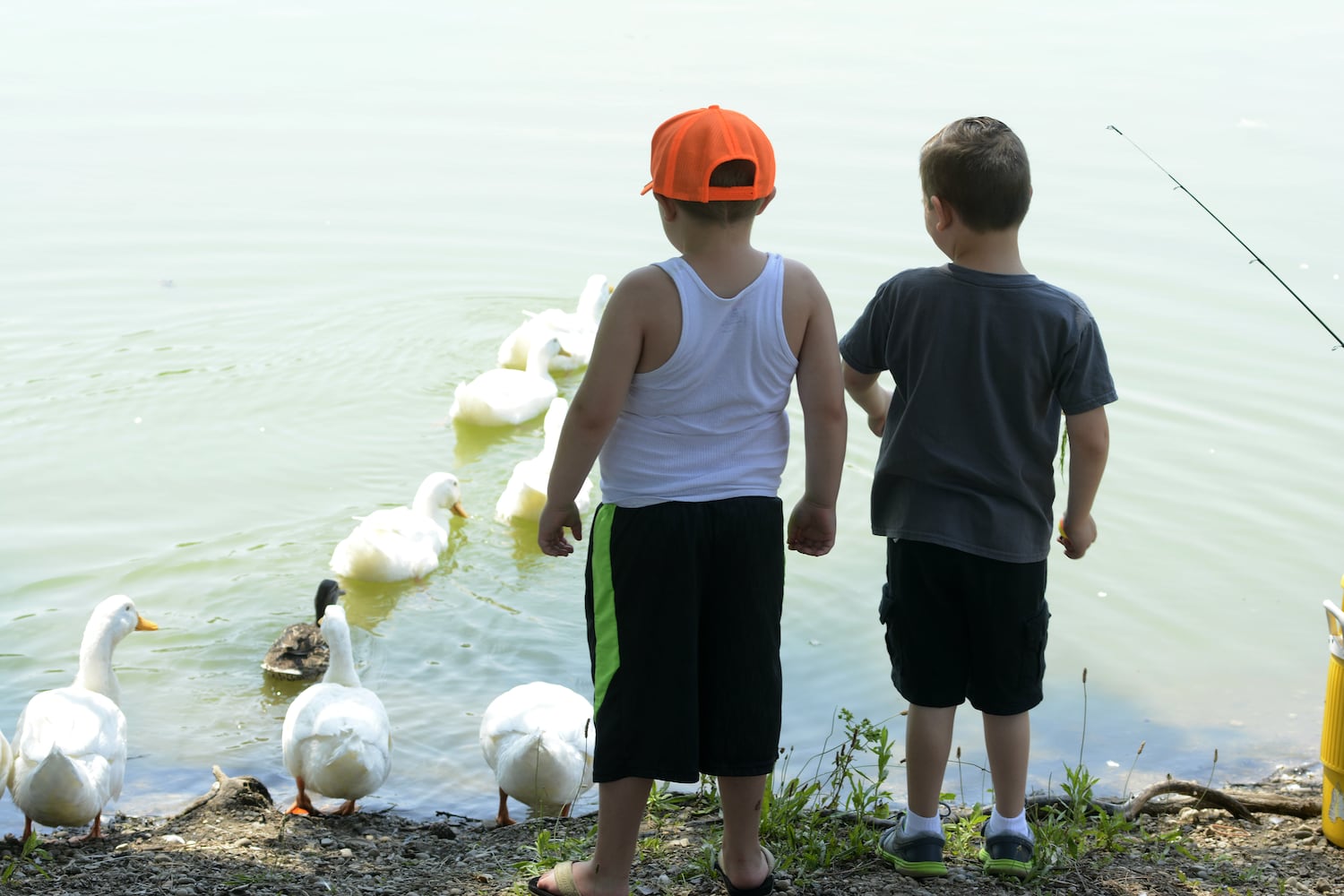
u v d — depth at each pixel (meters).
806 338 3.61
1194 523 10.41
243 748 7.82
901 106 19.98
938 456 4.24
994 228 4.18
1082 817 5.41
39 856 5.57
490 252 15.97
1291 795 6.69
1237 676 8.45
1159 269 14.82
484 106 20.20
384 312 14.74
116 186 17.16
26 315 14.03
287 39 23.86
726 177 3.42
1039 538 4.28
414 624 9.40
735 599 3.60
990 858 4.55
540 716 6.91
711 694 3.66
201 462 11.59
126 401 12.59
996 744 4.46
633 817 3.71
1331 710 5.39
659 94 20.67
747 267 3.52
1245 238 15.49
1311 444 11.52
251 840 5.88
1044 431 4.26
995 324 4.16
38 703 6.58
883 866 4.72
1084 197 16.84
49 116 19.53
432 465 12.05
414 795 7.36
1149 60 23.02
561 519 3.68
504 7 26.17
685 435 3.55
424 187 17.41
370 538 9.76
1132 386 12.52
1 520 10.39
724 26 25.02
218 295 14.75
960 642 4.40
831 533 3.82
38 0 26.23
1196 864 5.13
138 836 6.22
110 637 7.77
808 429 3.68
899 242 15.25
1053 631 9.01
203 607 9.45
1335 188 16.95
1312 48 23.81
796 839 4.93
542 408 13.38
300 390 13.14
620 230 16.42
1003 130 4.18
